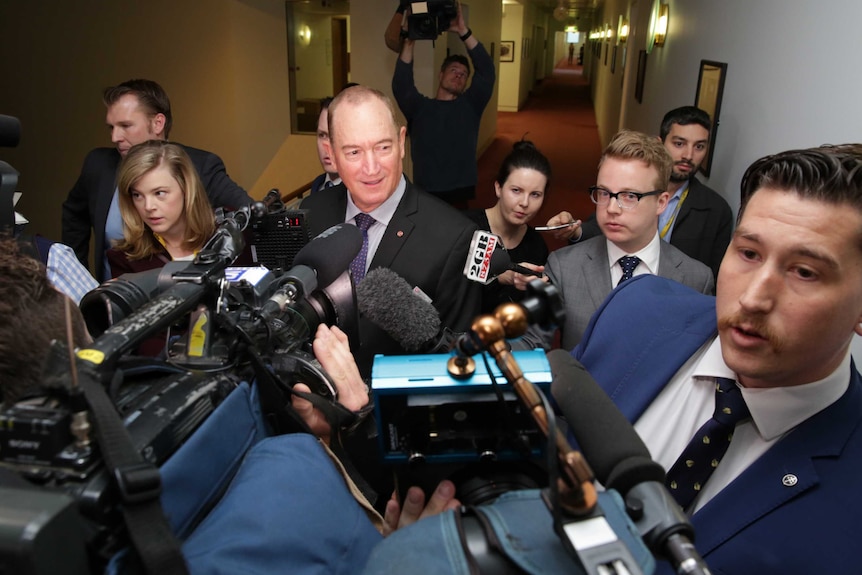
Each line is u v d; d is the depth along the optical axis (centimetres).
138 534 42
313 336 98
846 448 73
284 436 63
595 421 56
